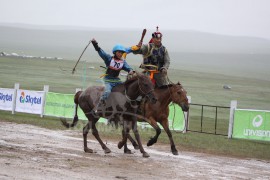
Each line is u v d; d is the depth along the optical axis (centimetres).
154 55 1428
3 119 2086
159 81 1426
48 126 1955
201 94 4619
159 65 1442
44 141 1514
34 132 1738
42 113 2266
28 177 927
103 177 1002
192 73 8075
